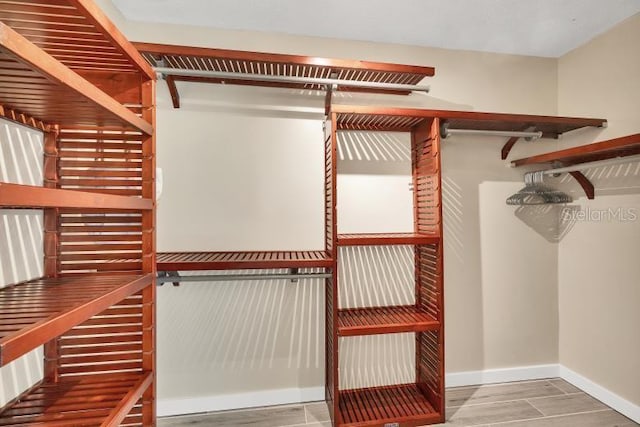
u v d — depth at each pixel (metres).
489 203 2.00
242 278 1.54
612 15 1.63
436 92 1.94
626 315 1.69
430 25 1.71
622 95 1.70
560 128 1.90
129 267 1.09
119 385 1.01
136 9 1.57
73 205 0.67
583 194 1.92
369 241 1.56
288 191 1.79
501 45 1.92
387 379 1.91
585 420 1.67
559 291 2.08
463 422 1.65
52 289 0.88
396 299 1.90
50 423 0.84
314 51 1.81
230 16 1.63
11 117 0.90
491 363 2.02
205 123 1.72
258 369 1.78
